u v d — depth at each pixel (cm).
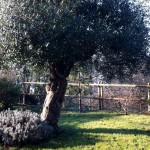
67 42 680
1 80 1259
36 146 760
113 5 756
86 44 704
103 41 716
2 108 1255
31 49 685
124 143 754
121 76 834
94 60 817
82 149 724
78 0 702
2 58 754
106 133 844
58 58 704
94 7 754
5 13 680
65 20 668
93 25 710
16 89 1278
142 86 1166
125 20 771
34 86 1480
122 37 735
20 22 672
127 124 963
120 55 790
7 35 684
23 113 845
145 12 787
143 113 1197
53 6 679
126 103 1199
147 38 782
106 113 1202
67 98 1375
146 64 818
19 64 746
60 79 838
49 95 849
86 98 1316
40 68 820
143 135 821
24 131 767
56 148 740
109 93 1348
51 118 840
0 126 788
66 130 884
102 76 852
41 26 668
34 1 680
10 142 762
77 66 870
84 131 872
